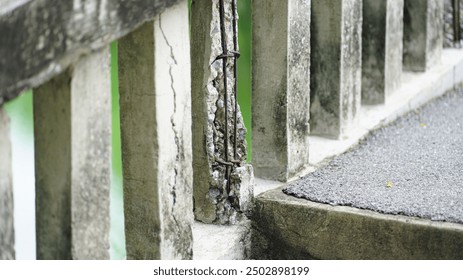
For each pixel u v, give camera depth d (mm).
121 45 2646
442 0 4785
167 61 2639
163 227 2709
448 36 5145
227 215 3152
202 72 3016
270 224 3184
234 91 3109
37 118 2416
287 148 3373
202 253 2959
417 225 2875
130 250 2781
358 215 2988
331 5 3701
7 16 2041
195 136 3107
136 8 2410
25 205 5227
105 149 2463
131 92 2656
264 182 3400
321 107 3861
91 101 2393
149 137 2648
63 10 2189
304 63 3422
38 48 2137
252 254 3211
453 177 3357
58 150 2385
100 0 2289
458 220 2879
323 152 3709
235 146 3125
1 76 2049
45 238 2477
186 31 2699
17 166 5629
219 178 3131
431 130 4066
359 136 3906
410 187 3246
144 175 2688
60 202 2412
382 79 4238
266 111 3389
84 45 2268
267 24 3309
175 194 2746
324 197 3162
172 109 2686
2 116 2178
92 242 2471
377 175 3408
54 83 2354
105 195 2488
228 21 3021
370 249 2992
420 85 4535
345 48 3775
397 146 3822
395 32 4305
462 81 4953
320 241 3094
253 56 3375
